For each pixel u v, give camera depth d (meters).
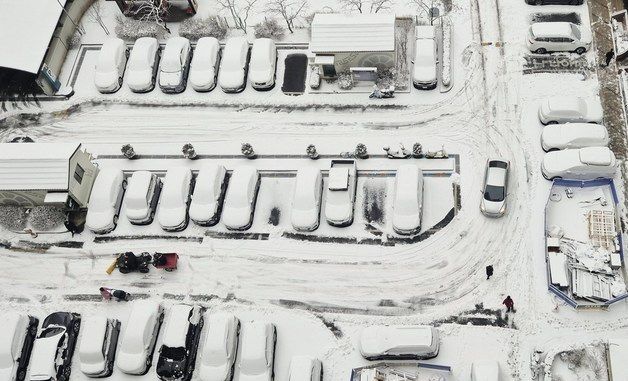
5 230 48.47
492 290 42.31
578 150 44.81
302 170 46.44
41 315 44.91
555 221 44.09
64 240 47.72
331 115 50.78
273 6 56.12
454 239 44.50
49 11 54.12
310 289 43.97
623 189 44.97
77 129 52.62
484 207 44.28
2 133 53.25
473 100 49.97
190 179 48.12
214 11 56.84
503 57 51.59
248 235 46.41
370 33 49.50
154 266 45.41
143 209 46.91
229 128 51.31
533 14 53.28
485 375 37.75
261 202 47.59
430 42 50.59
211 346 40.44
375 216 46.03
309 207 45.47
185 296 44.62
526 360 39.62
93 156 51.19
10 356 41.97
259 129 50.94
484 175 46.09
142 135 51.84
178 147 50.97
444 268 43.56
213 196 46.53
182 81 52.84
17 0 54.81
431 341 39.06
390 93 50.38
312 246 45.50
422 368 39.91
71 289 45.75
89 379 42.31
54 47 54.22
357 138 49.47
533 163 46.62
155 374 41.94
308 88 52.16
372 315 42.50
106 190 47.31
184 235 47.03
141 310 42.41
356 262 44.53
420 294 42.84
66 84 54.84
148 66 53.19
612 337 39.75
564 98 47.00
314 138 49.88
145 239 47.22
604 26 51.94
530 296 41.72
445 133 48.78
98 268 46.38
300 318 42.94
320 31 50.09
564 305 41.09
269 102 52.00
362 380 38.88
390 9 54.91
